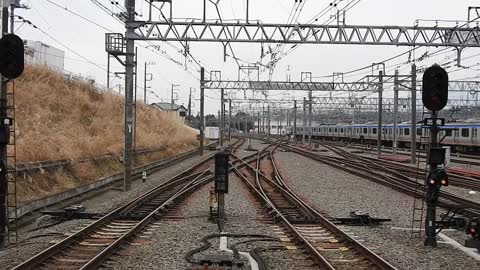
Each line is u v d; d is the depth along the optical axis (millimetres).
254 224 13273
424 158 44375
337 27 21562
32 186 17109
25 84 32656
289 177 27781
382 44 21906
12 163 17234
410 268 8914
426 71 11016
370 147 63906
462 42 21891
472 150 49969
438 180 10836
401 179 25844
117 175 24734
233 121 154000
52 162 19906
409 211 16125
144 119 51625
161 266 8758
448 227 13008
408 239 11680
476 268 8984
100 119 36969
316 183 24781
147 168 31297
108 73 49469
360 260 9391
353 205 17422
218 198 12742
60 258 9273
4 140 10422
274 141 86438
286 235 11805
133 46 21734
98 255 8773
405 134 61375
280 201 17656
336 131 88125
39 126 25656
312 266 8961
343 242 10945
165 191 20797
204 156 47969
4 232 10359
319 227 12898
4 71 10375
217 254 9688
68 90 37438
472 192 21078
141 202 16672
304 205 15688
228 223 13344
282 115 117500
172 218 14156
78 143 26094
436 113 11102
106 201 18328
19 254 9648
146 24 21312
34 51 45188
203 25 21297
